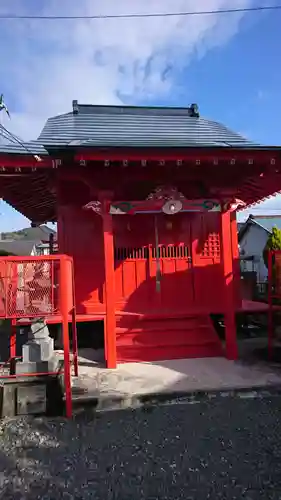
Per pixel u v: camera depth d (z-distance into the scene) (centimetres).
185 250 860
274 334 870
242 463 361
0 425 462
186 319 770
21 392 514
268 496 311
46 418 482
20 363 522
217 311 779
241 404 504
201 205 704
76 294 824
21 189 853
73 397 507
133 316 762
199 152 623
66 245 833
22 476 348
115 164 650
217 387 544
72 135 748
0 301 494
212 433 425
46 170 671
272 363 664
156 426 447
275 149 629
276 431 426
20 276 500
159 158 620
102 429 443
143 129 837
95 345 812
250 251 2783
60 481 339
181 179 727
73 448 399
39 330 555
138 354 703
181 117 986
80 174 680
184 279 852
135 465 362
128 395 514
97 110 1009
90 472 352
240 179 723
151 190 822
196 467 356
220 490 321
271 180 834
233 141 727
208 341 726
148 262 847
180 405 505
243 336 887
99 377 597
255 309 827
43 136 739
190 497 313
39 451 394
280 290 679
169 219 860
